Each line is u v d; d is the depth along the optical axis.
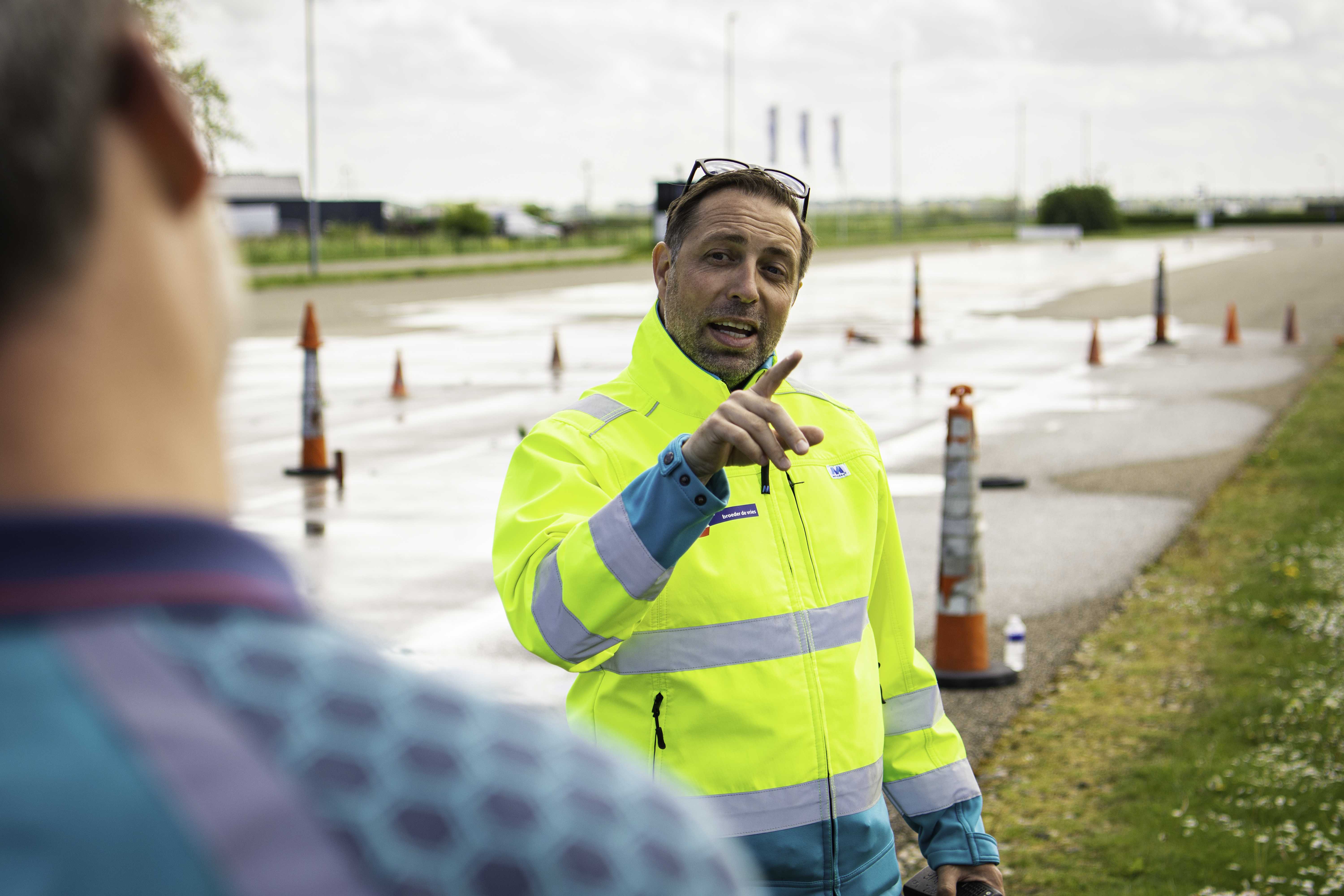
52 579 0.41
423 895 0.43
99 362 0.45
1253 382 15.10
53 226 0.43
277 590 0.47
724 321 2.08
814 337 21.05
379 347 19.72
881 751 2.05
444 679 0.49
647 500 1.60
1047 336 20.97
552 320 25.14
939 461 10.38
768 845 1.89
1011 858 3.78
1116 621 6.18
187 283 0.49
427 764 0.45
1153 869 3.67
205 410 0.50
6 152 0.42
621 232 91.62
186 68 15.71
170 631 0.43
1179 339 20.20
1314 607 6.11
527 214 87.50
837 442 2.16
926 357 18.03
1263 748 4.50
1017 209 102.88
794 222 2.13
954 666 5.31
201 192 0.50
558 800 0.47
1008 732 4.80
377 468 10.05
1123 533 7.96
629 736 1.92
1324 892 3.54
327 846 0.42
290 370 16.62
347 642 0.48
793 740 1.91
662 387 2.10
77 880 0.39
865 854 1.96
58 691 0.41
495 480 9.58
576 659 1.72
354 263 48.66
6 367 0.43
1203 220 96.12
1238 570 6.96
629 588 1.62
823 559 2.02
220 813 0.41
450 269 43.62
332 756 0.44
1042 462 10.39
